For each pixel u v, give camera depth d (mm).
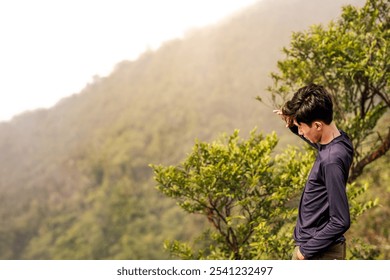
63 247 99000
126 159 116250
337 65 5148
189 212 5027
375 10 5113
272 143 4754
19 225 115250
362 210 4582
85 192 118625
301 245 2311
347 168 2117
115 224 97750
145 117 131375
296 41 5473
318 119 2158
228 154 4770
